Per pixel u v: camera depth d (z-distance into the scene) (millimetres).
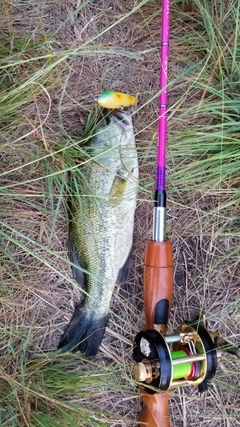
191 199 589
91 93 569
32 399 526
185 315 589
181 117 573
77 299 570
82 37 567
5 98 475
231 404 591
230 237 596
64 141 546
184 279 593
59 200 500
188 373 433
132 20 577
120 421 565
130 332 577
